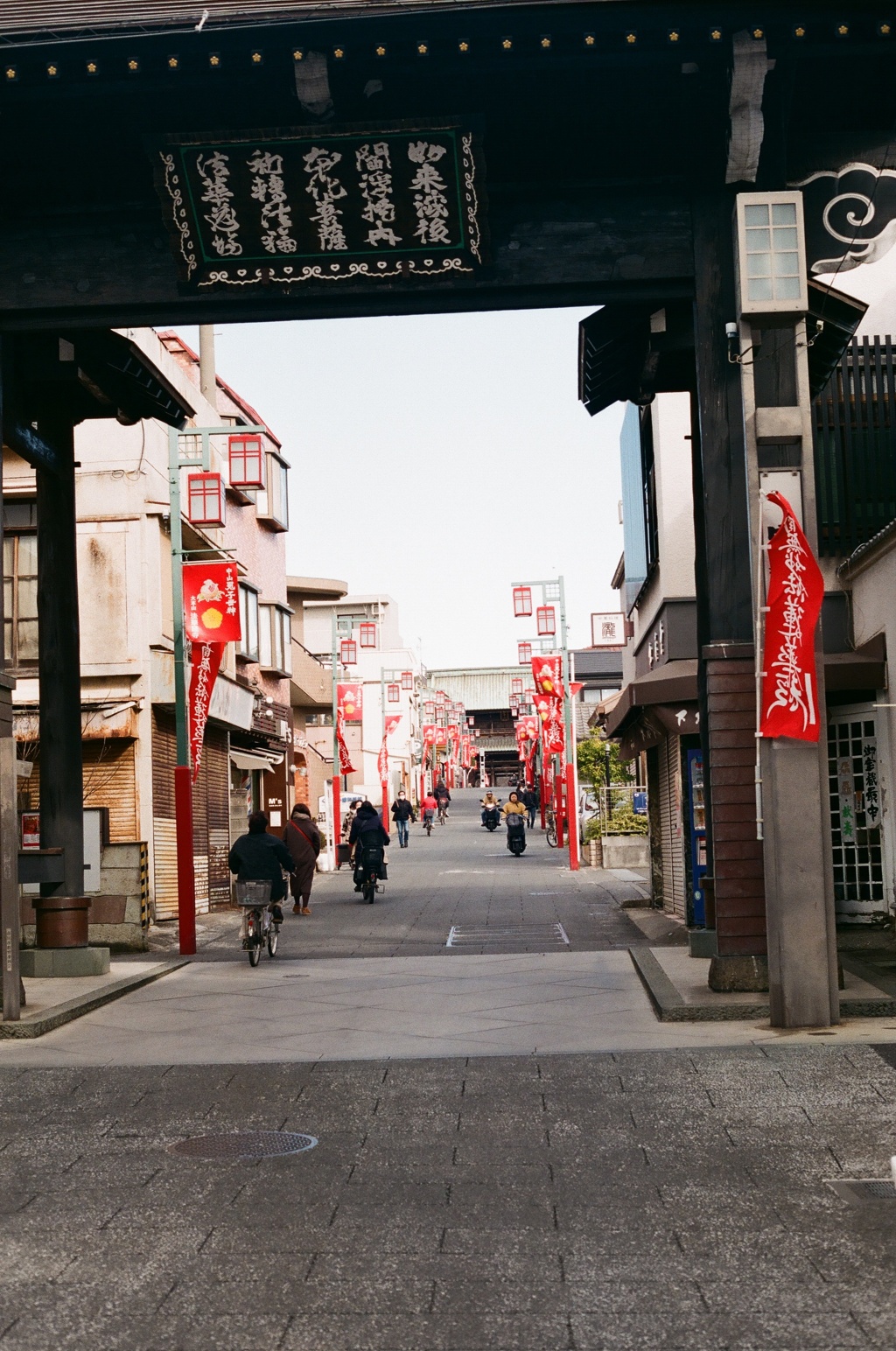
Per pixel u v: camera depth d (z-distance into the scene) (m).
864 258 12.28
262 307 12.38
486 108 11.91
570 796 35.44
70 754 15.54
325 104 11.34
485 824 63.78
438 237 11.91
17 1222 6.28
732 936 11.97
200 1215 6.30
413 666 86.06
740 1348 4.64
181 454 26.05
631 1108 8.15
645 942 18.56
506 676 122.75
